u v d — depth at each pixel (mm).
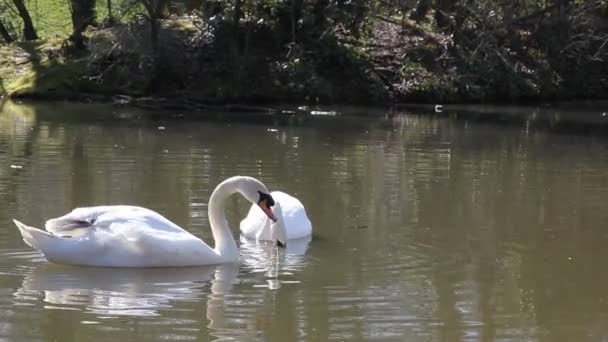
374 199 14234
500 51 36281
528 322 8789
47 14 39781
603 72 38688
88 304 8938
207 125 24344
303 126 24875
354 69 33406
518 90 35469
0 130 21953
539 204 14250
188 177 15477
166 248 10188
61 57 32250
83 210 10453
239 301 9109
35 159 17125
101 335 8133
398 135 23375
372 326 8523
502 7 36375
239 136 21984
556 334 8500
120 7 31453
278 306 8984
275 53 33281
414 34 36438
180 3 33125
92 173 15641
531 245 11664
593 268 10680
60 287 9453
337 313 8828
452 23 35969
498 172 17375
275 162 17609
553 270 10562
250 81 31562
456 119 28578
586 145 22516
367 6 34062
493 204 14125
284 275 10047
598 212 13711
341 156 18812
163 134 21906
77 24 32688
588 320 8891
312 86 31984
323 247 11305
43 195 13664
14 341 7965
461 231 12281
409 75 33938
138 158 17547
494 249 11406
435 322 8680
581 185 16078
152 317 8609
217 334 8203
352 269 10336
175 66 31125
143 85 30656
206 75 31344
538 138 23891
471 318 8836
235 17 32312
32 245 10266
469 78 34719
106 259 10195
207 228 11938
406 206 13805
